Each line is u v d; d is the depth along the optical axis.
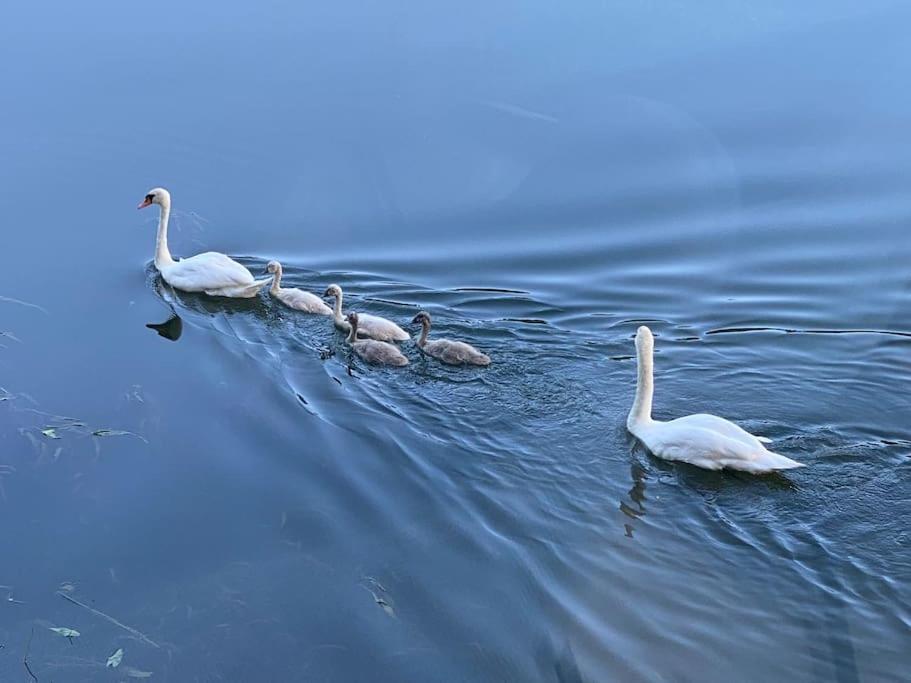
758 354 16.47
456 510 12.39
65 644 10.25
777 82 24.19
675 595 10.90
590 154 22.06
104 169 22.72
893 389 15.34
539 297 18.48
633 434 14.10
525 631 10.32
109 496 12.64
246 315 18.03
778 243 19.53
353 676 9.75
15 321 17.30
